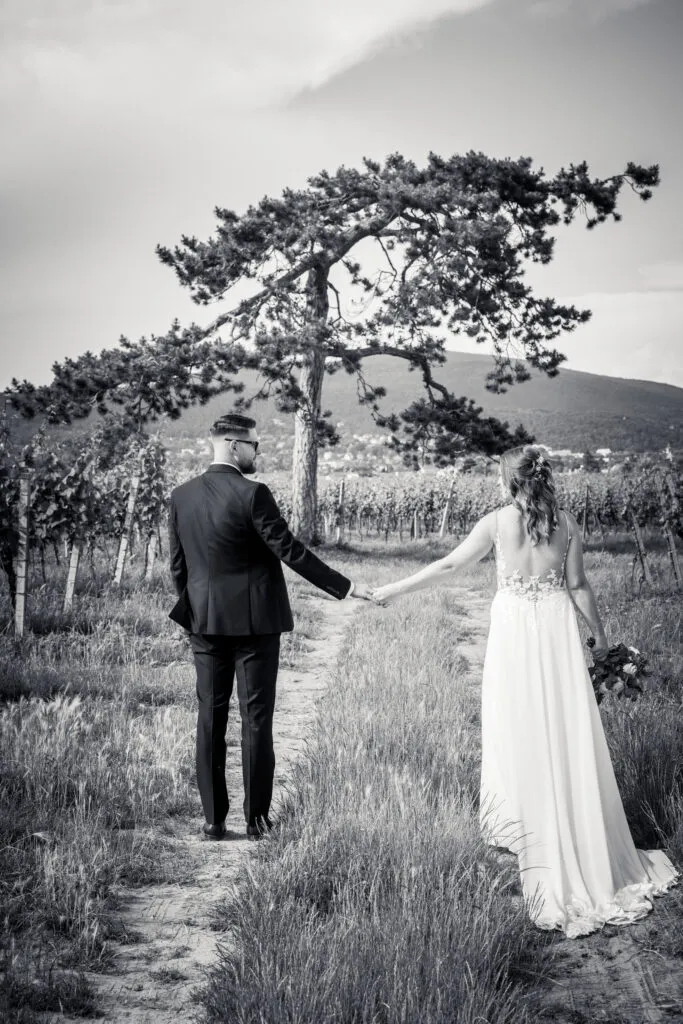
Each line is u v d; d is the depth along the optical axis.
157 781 4.67
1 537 8.62
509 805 3.56
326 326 23.50
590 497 33.84
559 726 3.52
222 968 2.65
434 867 3.27
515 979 2.71
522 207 24.45
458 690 6.64
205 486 4.02
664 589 13.10
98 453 15.03
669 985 2.68
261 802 4.05
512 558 3.69
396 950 2.62
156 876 3.59
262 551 4.02
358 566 21.00
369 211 26.34
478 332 25.30
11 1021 2.43
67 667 7.25
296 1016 2.33
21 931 2.99
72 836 3.75
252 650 4.02
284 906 3.00
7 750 4.68
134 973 2.79
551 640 3.60
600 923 3.12
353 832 3.57
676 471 14.59
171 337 23.27
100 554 17.08
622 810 3.56
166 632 9.48
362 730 5.33
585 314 25.19
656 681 6.64
